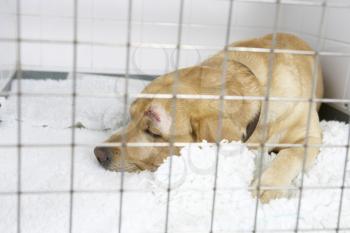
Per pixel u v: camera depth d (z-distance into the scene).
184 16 3.07
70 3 3.00
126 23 3.04
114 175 1.67
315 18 2.66
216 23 3.11
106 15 3.03
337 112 2.30
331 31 2.43
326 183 1.64
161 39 3.08
